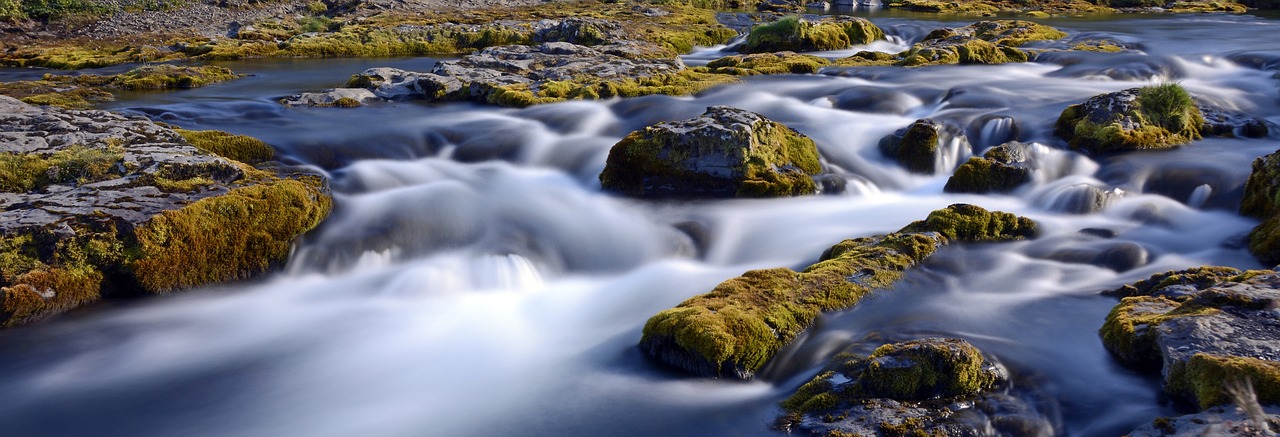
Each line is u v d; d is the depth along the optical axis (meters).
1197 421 6.41
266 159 15.43
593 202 14.21
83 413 8.20
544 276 11.59
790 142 15.34
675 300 10.57
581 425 7.70
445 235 12.45
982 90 20.80
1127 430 6.95
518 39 35.38
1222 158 14.73
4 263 9.79
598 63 24.14
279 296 11.01
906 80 23.19
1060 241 11.73
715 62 26.52
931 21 44.28
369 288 11.24
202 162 12.23
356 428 7.82
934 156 15.78
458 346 9.55
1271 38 31.59
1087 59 25.28
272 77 26.31
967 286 10.20
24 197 11.19
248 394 8.54
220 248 11.05
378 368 9.04
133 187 11.50
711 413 7.69
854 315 9.34
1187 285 9.18
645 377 8.42
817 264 10.53
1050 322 9.07
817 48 32.78
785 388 8.00
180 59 30.69
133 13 37.50
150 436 7.79
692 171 14.34
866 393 7.33
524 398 8.23
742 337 8.31
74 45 32.34
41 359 9.19
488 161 16.72
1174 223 12.66
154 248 10.47
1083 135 15.67
